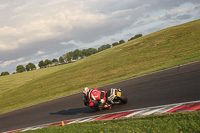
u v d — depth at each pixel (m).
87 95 8.55
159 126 4.64
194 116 4.61
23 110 15.69
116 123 5.87
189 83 8.65
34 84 38.03
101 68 33.03
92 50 143.12
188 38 33.62
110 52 57.00
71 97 15.02
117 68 28.23
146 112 6.43
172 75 11.52
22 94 30.80
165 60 22.44
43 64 142.25
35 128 9.03
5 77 85.44
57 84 30.31
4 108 22.12
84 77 29.27
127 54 40.09
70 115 9.65
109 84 15.97
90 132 5.59
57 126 7.62
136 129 4.83
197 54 18.77
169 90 8.52
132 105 7.96
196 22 52.66
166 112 5.80
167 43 36.34
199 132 3.91
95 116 8.03
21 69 140.12
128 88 11.73
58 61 142.25
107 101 8.43
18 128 10.26
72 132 6.05
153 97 8.20
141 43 48.91
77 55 140.12
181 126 4.32
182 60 17.53
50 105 14.25
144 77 13.88
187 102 6.33
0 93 43.09
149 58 27.98
